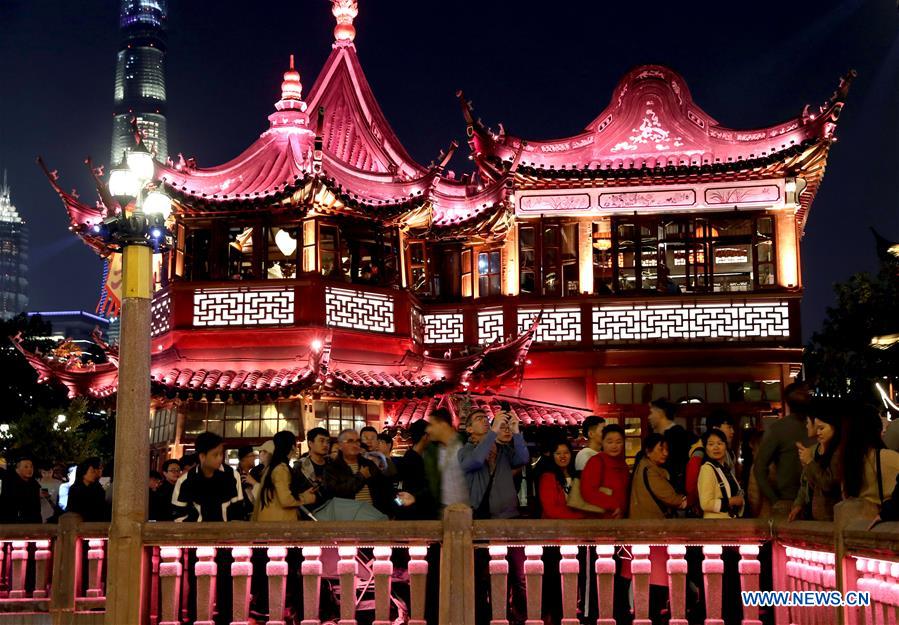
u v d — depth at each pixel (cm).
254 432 2425
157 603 1221
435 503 1202
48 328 5203
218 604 1320
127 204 1261
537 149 2745
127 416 1195
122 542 1162
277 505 1213
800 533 998
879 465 988
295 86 2669
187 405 2438
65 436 4150
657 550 1130
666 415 1360
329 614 1253
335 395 2372
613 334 2716
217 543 1145
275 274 2605
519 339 2475
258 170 2538
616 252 2738
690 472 1238
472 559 1084
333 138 2759
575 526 1082
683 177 2703
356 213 2473
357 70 2883
